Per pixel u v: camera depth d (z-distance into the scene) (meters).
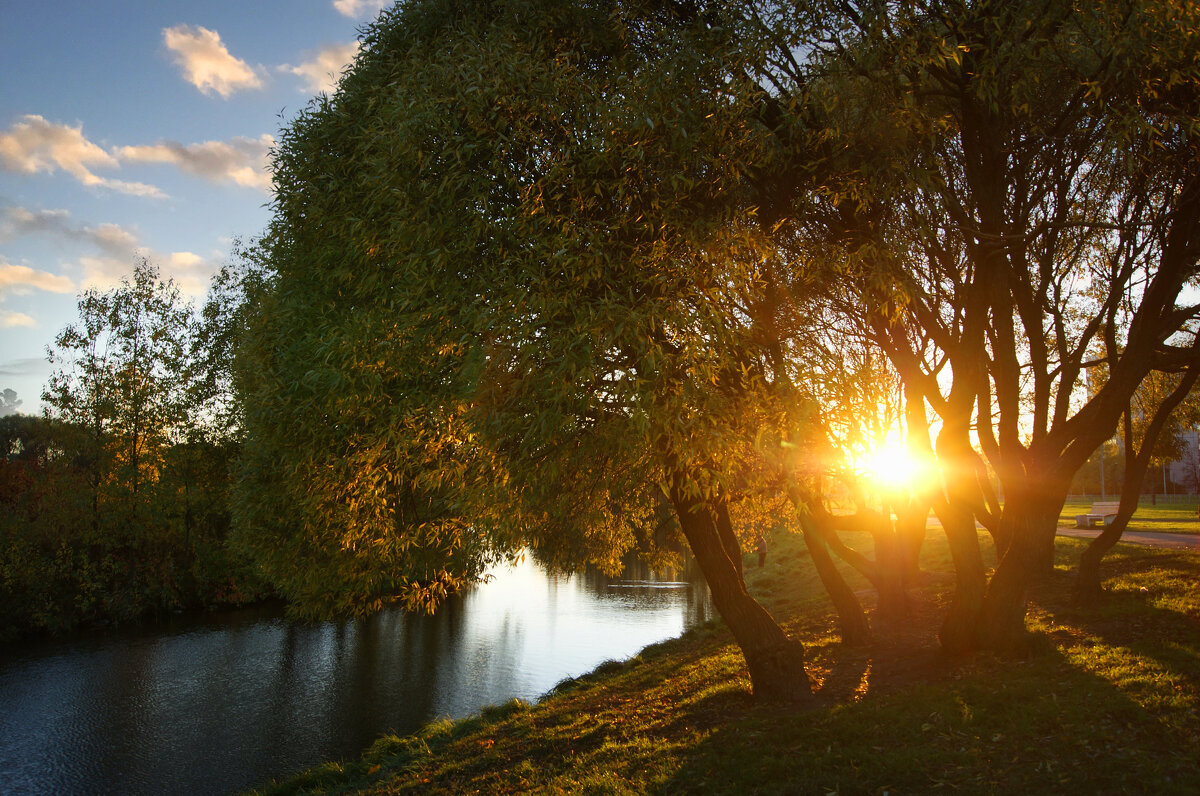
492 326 7.30
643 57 9.31
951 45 9.23
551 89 8.16
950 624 11.38
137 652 29.84
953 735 8.17
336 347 9.05
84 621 35.22
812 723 9.26
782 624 19.11
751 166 9.60
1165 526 33.19
